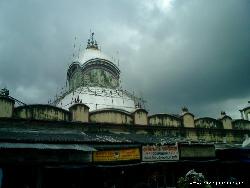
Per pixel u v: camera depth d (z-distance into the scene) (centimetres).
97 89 3762
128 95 3928
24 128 2509
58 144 2111
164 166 2272
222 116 3647
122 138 2609
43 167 2000
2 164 1903
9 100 2580
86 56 4256
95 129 2814
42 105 2709
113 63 4291
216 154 2411
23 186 1984
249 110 4119
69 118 2800
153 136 2958
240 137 3553
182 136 3219
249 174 2592
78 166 2056
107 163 2109
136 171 2259
